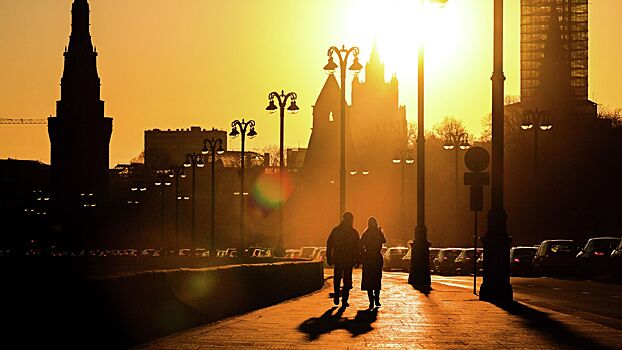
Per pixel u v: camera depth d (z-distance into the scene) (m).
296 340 31.02
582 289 66.62
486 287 49.56
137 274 30.05
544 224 166.62
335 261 48.09
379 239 46.88
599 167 173.00
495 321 38.06
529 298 55.72
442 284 76.62
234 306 42.56
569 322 37.50
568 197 170.00
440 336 32.31
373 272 46.66
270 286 51.66
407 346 29.30
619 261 83.69
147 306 30.84
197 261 113.06
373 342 30.42
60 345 24.45
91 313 26.42
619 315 43.38
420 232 75.19
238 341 30.64
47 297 23.91
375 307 46.66
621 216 168.62
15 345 22.23
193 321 35.94
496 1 48.53
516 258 95.88
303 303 50.75
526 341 30.69
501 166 49.00
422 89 75.56
